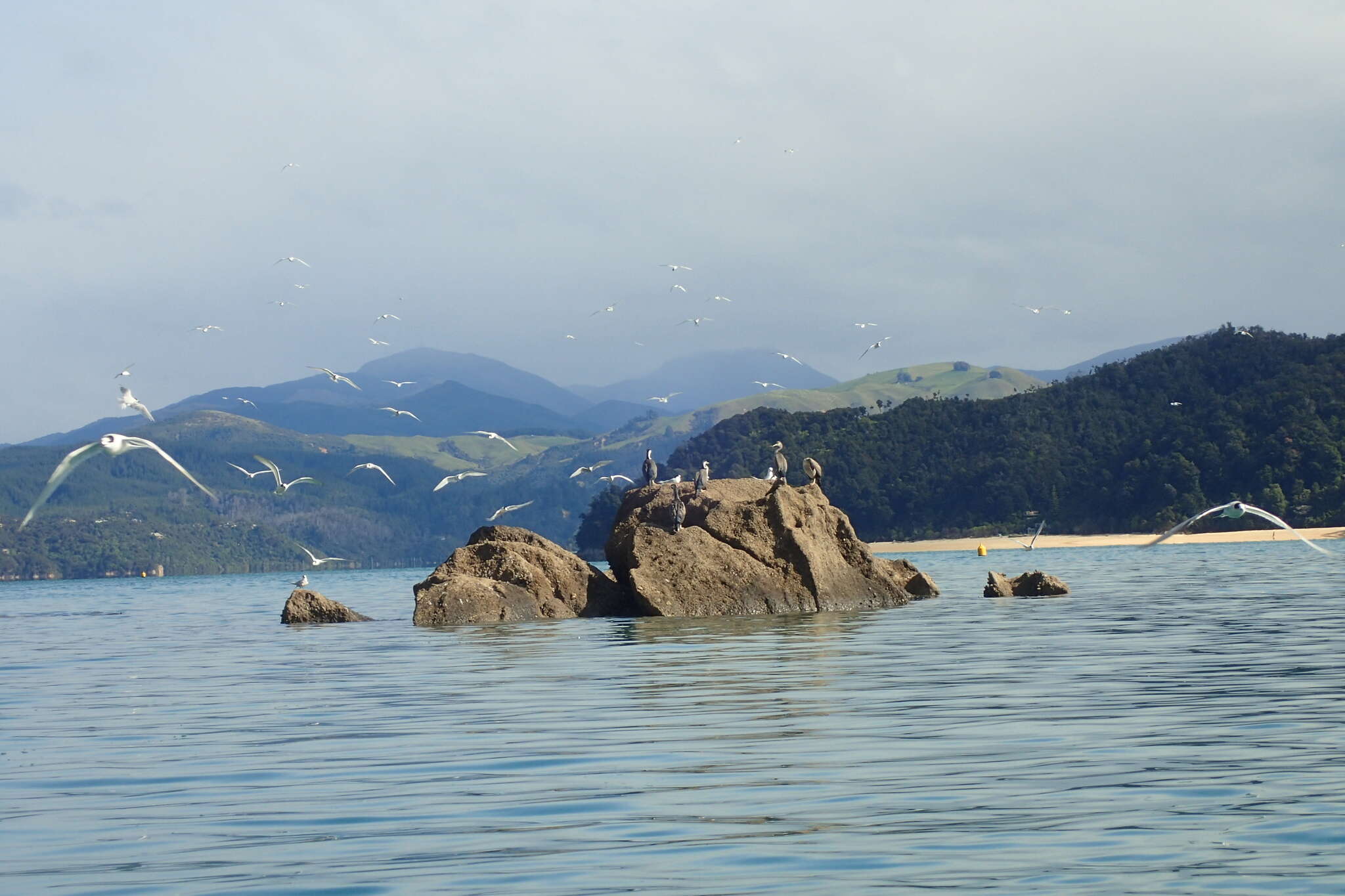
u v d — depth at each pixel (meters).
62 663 43.94
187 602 102.25
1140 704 26.20
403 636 49.19
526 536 59.25
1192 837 15.91
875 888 14.23
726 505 58.47
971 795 18.38
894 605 59.00
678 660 36.66
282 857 16.05
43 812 18.92
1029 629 44.06
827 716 25.48
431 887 14.67
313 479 36.22
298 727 26.28
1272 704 25.69
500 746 23.16
